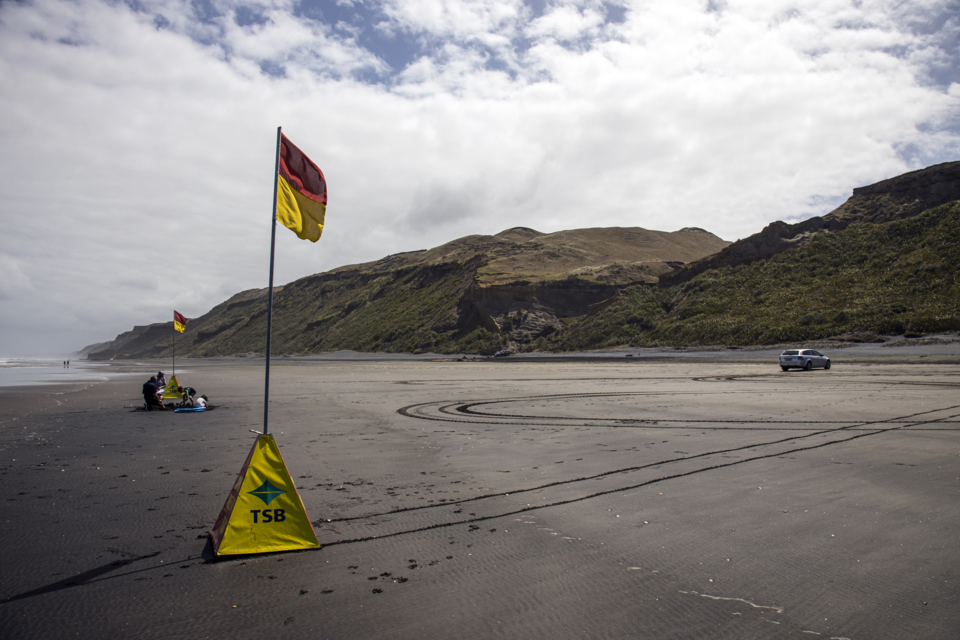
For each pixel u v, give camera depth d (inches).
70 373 2183.8
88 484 281.7
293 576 163.8
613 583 155.9
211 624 134.0
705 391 795.4
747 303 2551.7
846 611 136.9
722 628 129.3
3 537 199.9
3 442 419.5
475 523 211.8
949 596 143.9
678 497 242.5
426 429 470.3
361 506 235.9
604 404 644.7
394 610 140.9
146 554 183.2
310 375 1598.2
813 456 324.5
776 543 184.7
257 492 187.8
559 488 262.1
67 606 144.5
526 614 137.9
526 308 3663.9
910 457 318.0
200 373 1937.7
